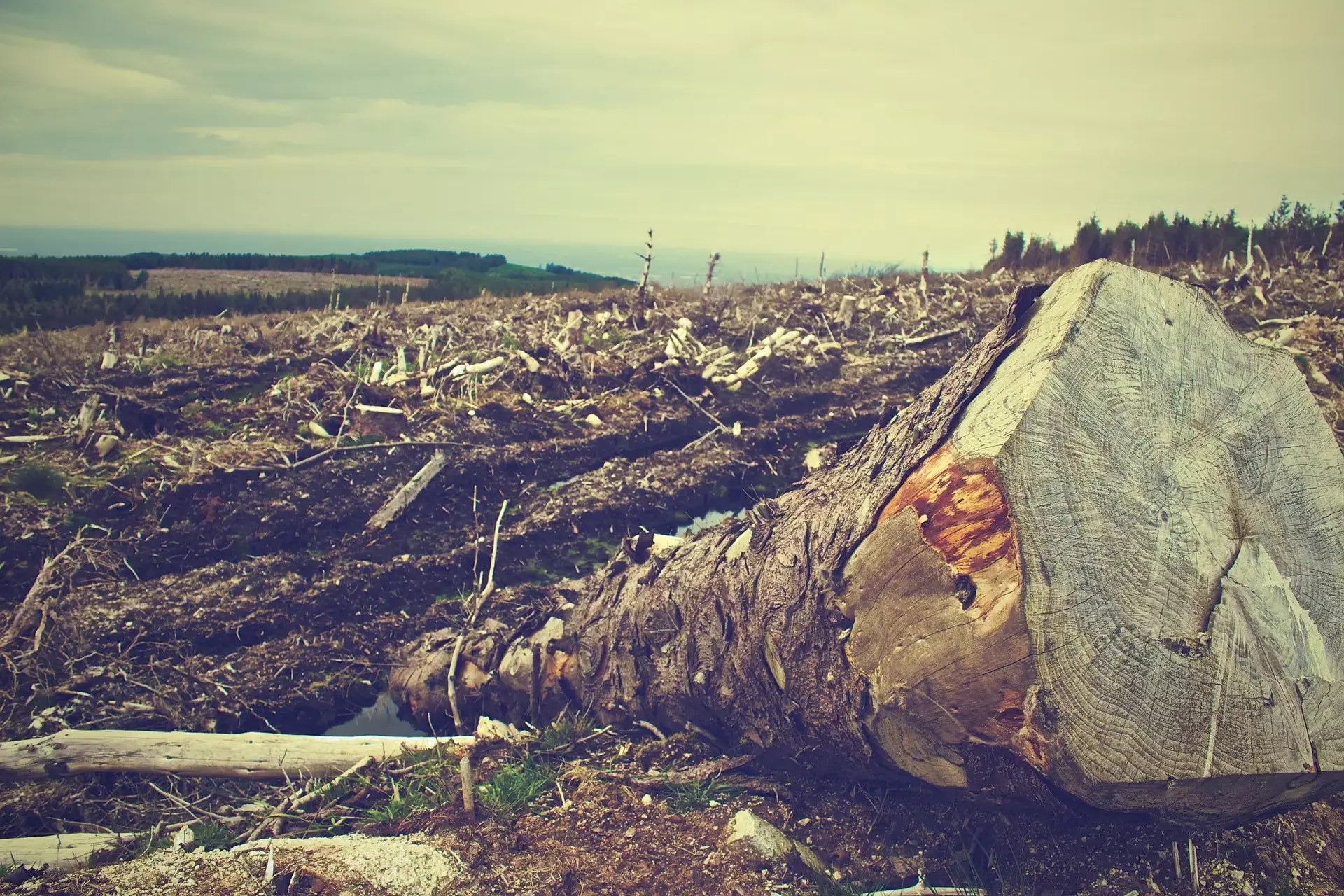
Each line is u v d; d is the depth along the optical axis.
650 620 5.14
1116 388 3.39
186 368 11.14
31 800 5.05
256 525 7.95
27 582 7.04
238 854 4.14
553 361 11.10
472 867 4.03
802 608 4.17
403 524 8.30
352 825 4.56
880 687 3.73
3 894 3.91
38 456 8.41
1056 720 3.16
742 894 3.86
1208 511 3.48
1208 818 3.62
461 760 4.72
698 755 4.93
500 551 8.14
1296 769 3.34
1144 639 3.23
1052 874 3.96
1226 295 12.90
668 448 10.21
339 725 6.32
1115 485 3.31
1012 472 3.17
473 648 6.15
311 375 10.50
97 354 11.96
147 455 8.57
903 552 3.58
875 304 15.15
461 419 9.72
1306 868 3.96
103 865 4.33
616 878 3.95
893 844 4.29
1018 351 3.58
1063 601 3.16
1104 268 3.50
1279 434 3.70
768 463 9.89
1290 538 3.63
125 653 6.38
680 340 12.06
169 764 5.15
